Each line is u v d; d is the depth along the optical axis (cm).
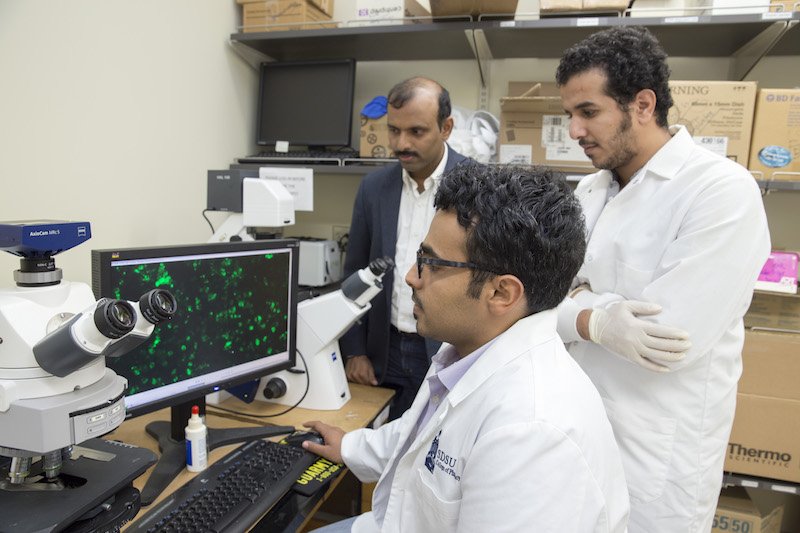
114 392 72
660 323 102
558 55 224
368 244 185
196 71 200
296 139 231
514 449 62
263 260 122
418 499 80
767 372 165
